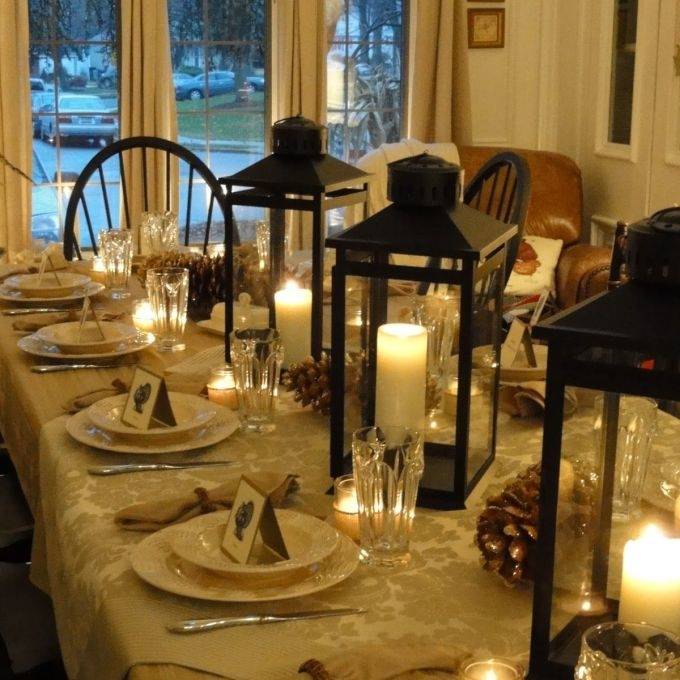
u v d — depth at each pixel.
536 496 1.19
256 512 1.21
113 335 2.23
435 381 1.47
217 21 5.00
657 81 4.52
